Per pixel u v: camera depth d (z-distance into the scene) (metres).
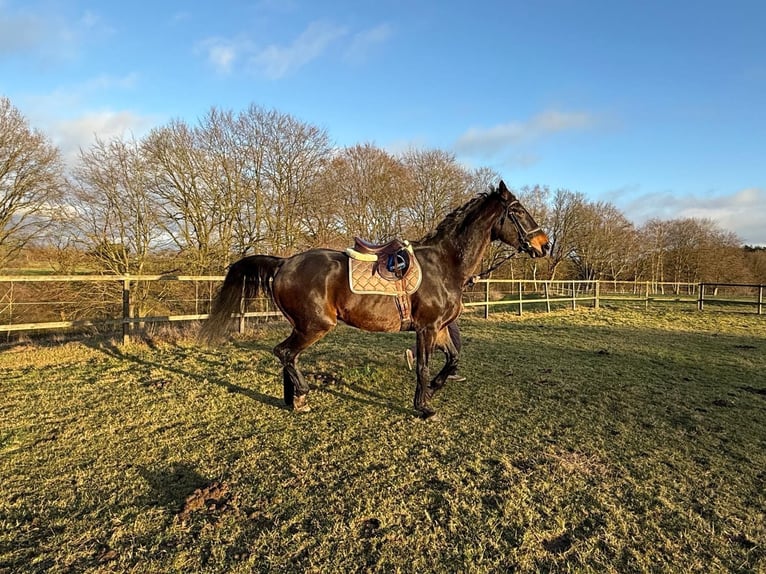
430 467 3.03
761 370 6.00
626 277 37.31
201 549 2.18
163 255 14.72
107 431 3.60
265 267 4.21
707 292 32.53
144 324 9.25
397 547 2.20
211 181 15.20
